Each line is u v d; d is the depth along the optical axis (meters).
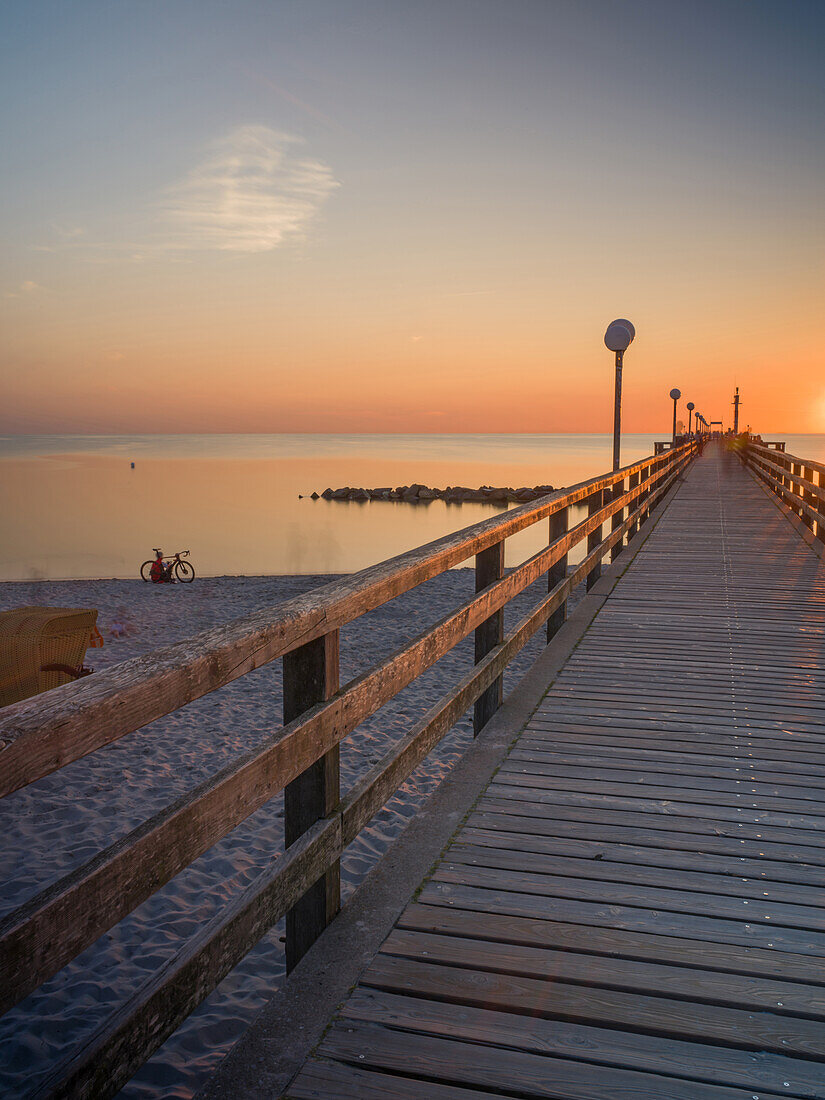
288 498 65.06
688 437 39.84
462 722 8.27
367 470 110.06
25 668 8.14
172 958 1.60
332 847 2.33
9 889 4.97
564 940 2.38
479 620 3.84
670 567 9.11
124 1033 1.43
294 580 21.52
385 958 2.28
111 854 1.38
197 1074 3.27
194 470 115.31
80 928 1.30
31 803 6.29
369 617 14.51
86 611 8.73
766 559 9.62
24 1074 3.35
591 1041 1.97
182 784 6.70
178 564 21.38
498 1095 1.80
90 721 1.30
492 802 3.33
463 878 2.73
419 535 37.81
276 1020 2.03
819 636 6.11
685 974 2.22
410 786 6.57
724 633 6.21
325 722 2.24
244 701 9.14
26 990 1.19
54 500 61.19
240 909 1.81
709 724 4.26
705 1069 1.88
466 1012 2.07
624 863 2.84
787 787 3.48
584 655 5.61
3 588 20.00
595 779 3.56
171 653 1.62
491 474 97.25
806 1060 1.92
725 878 2.74
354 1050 1.93
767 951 2.33
